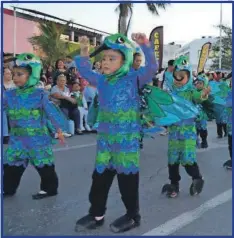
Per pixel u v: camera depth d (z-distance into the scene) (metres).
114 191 5.41
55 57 17.78
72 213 4.53
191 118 5.12
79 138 10.04
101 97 3.94
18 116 4.89
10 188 5.11
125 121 3.86
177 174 5.24
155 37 14.02
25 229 4.02
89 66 4.05
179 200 5.09
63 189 5.49
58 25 19.92
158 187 5.71
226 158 8.06
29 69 4.76
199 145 9.35
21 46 17.59
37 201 4.95
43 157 5.01
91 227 3.99
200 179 5.27
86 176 6.25
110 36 3.87
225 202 5.02
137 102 3.99
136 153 3.93
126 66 3.84
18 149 4.98
